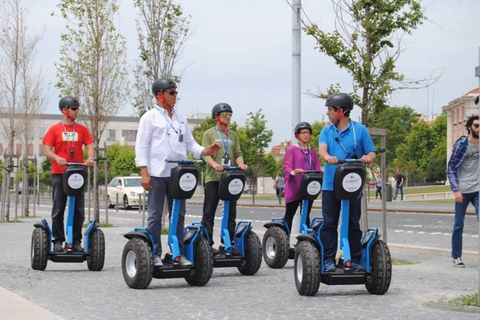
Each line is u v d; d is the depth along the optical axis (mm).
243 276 10742
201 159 9906
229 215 11031
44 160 93812
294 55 17531
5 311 7227
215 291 9148
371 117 12766
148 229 9508
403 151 125000
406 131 132500
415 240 16891
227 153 11305
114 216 31047
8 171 26000
